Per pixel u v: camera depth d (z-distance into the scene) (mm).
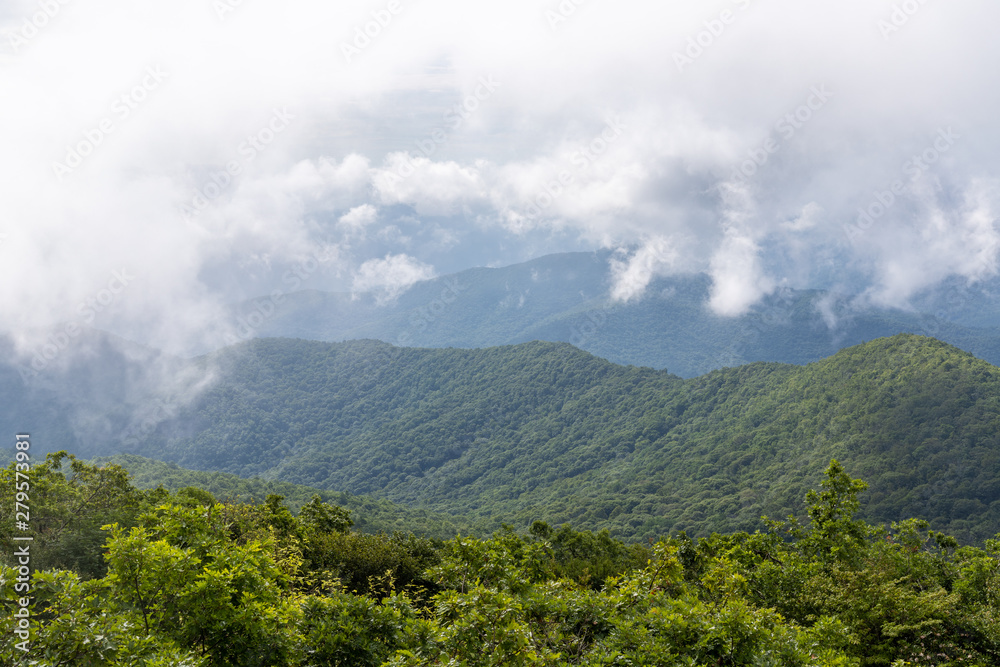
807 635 12375
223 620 9414
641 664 9484
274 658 9562
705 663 9953
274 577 12148
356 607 10758
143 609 9773
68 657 8273
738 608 10617
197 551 10734
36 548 20297
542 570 16094
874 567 20750
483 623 9086
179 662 8062
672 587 14469
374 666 9945
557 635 10820
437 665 9070
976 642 15844
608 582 12570
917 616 16047
